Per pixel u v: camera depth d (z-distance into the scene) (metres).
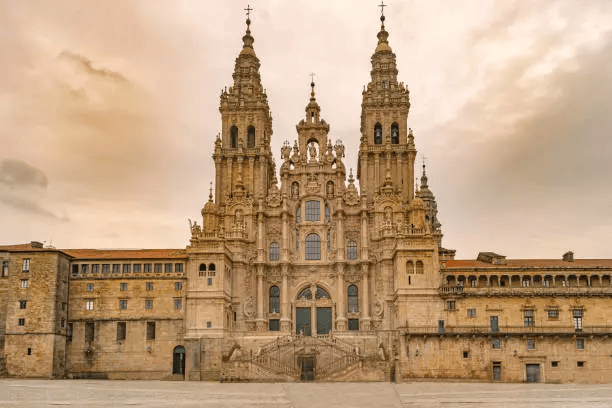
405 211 117.12
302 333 109.69
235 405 67.38
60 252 104.62
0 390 77.50
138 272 108.31
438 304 104.38
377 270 115.00
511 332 100.88
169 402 68.88
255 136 123.31
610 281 104.06
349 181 120.12
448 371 100.69
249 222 117.56
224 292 106.81
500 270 104.88
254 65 129.00
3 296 104.69
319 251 118.06
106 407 65.31
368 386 83.81
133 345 105.69
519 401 69.88
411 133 121.44
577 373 99.81
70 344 105.62
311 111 123.25
